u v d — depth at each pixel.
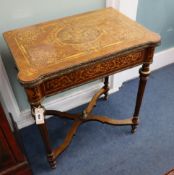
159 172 1.19
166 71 1.85
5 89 1.22
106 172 1.20
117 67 0.95
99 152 1.29
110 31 0.99
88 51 0.87
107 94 1.58
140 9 1.45
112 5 1.27
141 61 1.00
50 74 0.79
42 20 1.16
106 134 1.39
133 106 1.56
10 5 1.04
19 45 0.92
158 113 1.50
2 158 0.95
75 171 1.21
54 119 1.50
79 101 1.56
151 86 1.71
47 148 1.11
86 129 1.42
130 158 1.26
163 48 1.79
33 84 0.77
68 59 0.84
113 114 1.51
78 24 1.05
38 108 0.86
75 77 0.88
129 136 1.37
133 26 1.02
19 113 1.38
